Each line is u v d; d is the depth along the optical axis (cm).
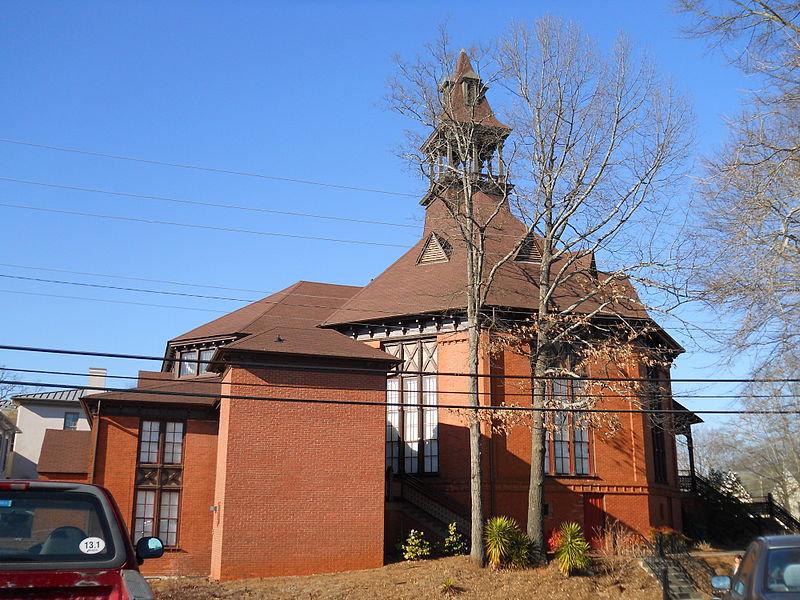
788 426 3862
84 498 729
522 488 3400
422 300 3659
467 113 3262
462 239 3108
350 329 3784
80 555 691
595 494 3519
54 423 6144
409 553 3058
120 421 3362
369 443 3016
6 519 705
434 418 3553
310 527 2864
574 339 3188
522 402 3472
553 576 2730
